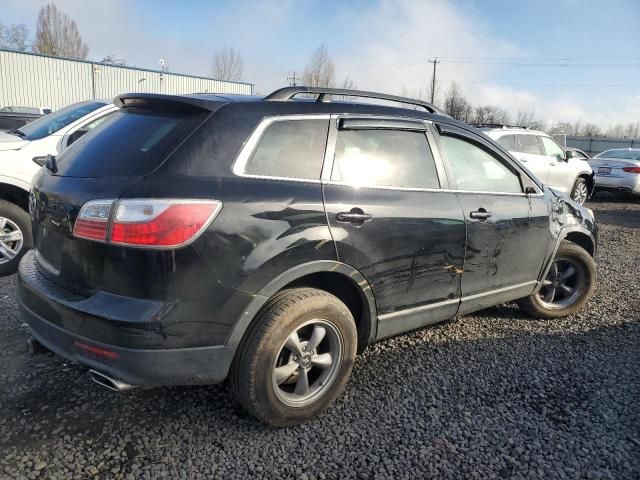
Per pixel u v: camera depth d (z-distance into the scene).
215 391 3.12
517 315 4.66
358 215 2.81
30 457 2.45
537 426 2.91
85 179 2.55
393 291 3.08
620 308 4.96
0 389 2.99
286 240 2.54
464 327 4.32
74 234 2.42
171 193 2.30
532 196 4.04
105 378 2.39
